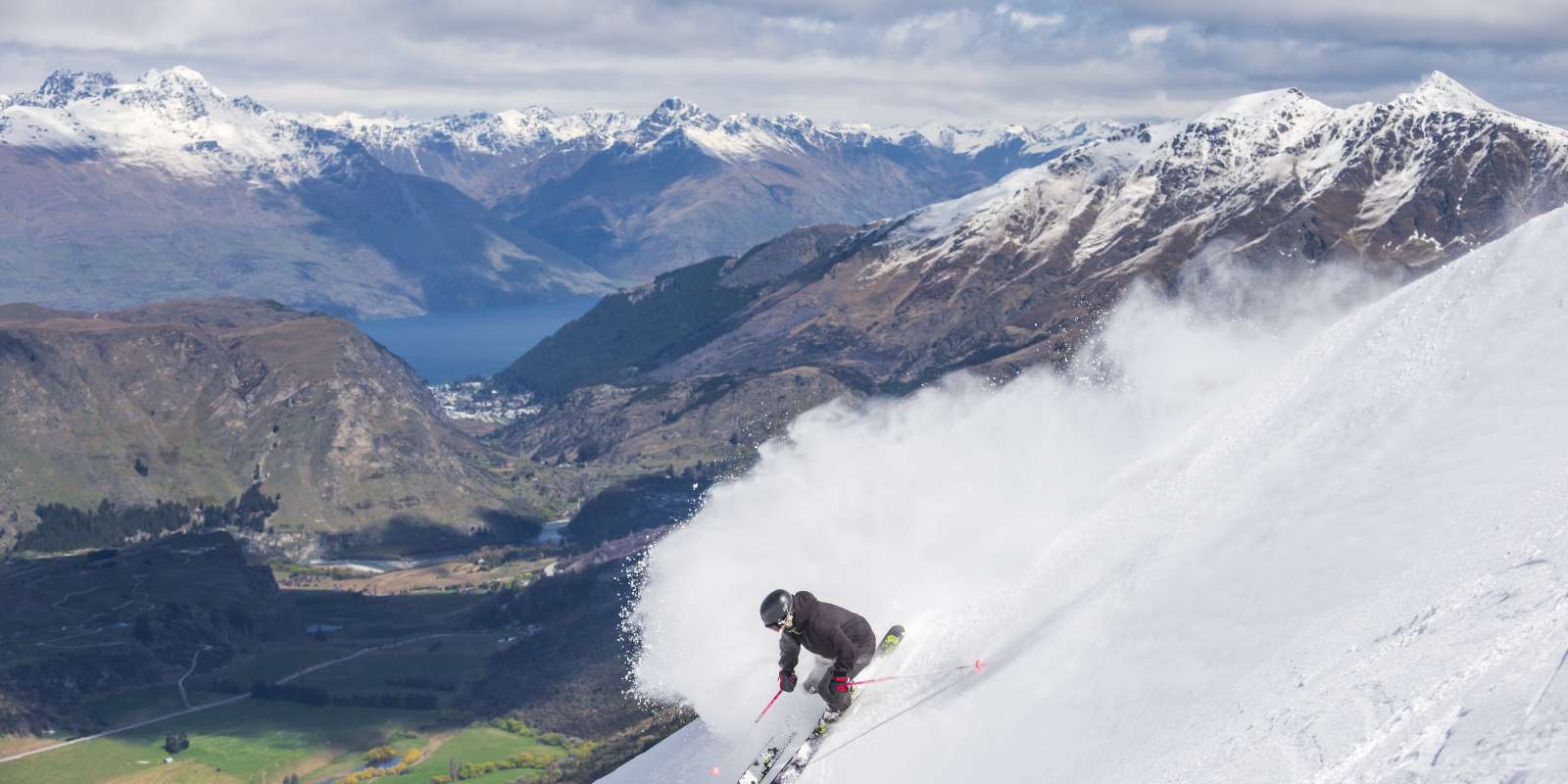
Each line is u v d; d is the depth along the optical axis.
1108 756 7.41
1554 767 4.41
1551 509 7.12
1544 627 5.64
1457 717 5.32
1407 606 6.96
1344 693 6.26
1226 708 7.02
